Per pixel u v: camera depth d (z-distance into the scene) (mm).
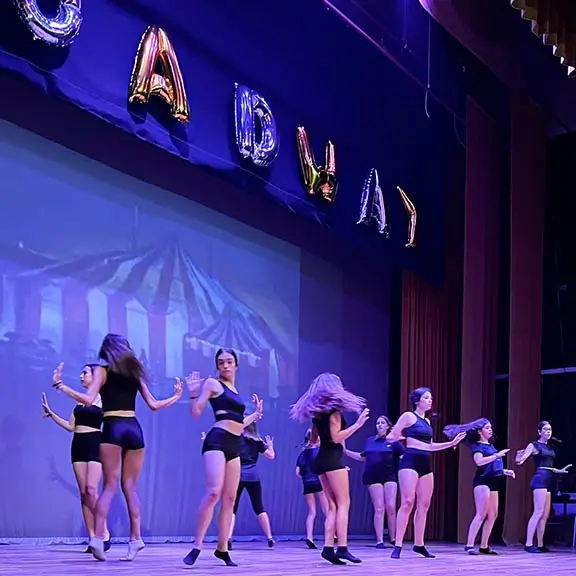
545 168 11820
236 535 9109
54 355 7453
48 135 7547
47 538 7266
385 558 7254
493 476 8789
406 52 10609
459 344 11828
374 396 11031
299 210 8984
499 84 11703
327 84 9648
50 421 7387
